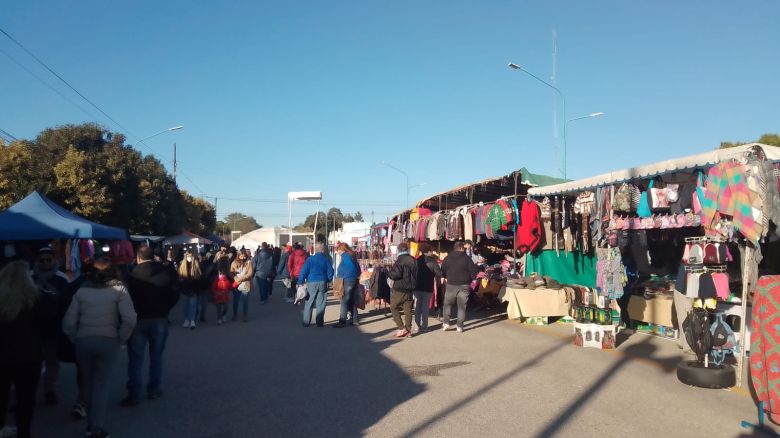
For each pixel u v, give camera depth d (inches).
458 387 265.9
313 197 1004.6
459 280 428.5
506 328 442.3
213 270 499.2
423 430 206.1
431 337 407.8
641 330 410.9
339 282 489.4
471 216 536.7
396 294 410.9
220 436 203.8
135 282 246.1
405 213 725.9
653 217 367.9
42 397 262.7
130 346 244.2
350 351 359.3
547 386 265.0
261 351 364.5
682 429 204.7
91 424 198.2
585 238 488.4
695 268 289.4
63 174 876.6
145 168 1200.8
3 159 787.4
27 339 191.3
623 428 205.9
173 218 1364.4
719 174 270.7
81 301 201.2
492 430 205.2
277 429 210.4
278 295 811.4
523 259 526.9
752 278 273.4
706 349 265.6
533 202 482.0
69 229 371.6
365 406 237.6
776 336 202.5
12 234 346.3
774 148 296.8
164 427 214.5
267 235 1712.6
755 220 253.6
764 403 204.7
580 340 359.9
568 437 196.9
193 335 434.9
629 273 414.9
